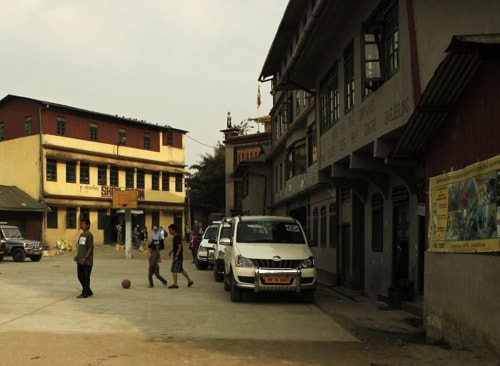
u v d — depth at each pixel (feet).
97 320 34.91
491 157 23.56
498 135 22.95
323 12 42.22
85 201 151.84
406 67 31.30
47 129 143.33
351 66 43.98
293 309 41.60
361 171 47.62
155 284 59.88
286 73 58.08
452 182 27.61
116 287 55.72
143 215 170.60
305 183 80.64
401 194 43.65
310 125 77.66
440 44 30.14
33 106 144.25
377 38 37.27
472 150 25.45
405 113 31.37
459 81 25.54
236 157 155.74
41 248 104.73
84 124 152.97
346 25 44.62
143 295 49.03
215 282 62.95
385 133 34.99
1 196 134.41
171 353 25.62
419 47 30.27
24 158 145.07
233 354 25.73
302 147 85.30
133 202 119.24
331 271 67.00
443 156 28.99
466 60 23.94
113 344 27.48
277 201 112.16
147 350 26.18
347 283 60.18
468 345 25.25
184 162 184.34
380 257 48.73
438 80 25.34
